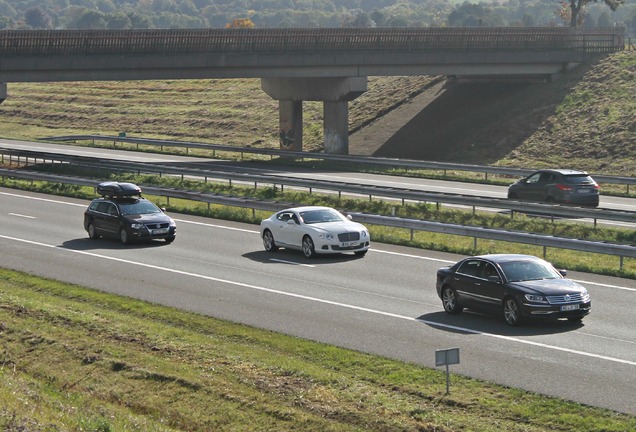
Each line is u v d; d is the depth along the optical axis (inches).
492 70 4079.7
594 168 3523.6
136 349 1184.2
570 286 1264.8
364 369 1080.8
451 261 1761.8
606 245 1647.4
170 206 2514.8
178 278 1616.6
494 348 1159.0
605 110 3880.4
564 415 909.8
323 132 4286.4
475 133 4055.1
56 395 1046.4
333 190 2564.0
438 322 1298.0
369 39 3806.6
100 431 877.8
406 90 4798.2
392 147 4173.2
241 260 1785.2
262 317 1333.7
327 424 924.6
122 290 1526.8
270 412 965.8
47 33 3307.1
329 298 1450.5
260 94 5679.1
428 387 1007.6
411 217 2290.8
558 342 1182.3
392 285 1545.3
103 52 3388.3
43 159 3597.4
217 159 3973.9
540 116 4010.8
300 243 1818.4
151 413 1011.9
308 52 3681.1
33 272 1680.6
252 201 2327.8
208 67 3526.1
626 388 996.6
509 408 936.3
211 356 1141.1
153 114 5777.6
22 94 6771.7
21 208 2554.1
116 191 2081.7
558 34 4298.7
